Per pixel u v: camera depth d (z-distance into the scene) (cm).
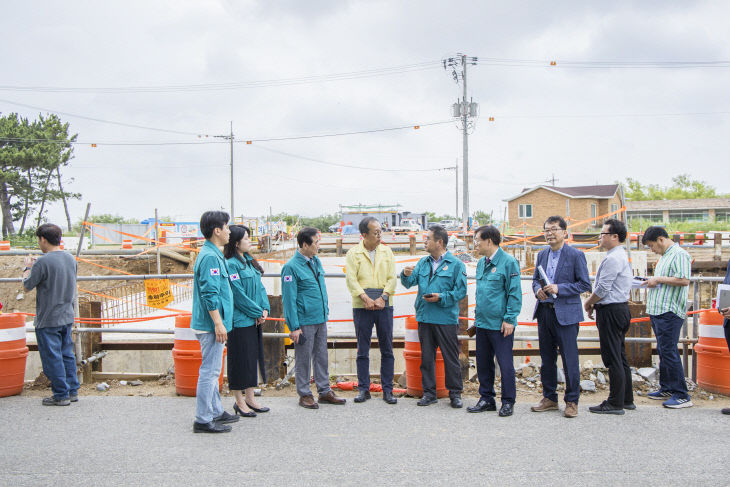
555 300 552
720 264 2009
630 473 409
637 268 1335
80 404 594
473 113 3447
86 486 386
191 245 2591
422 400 597
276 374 694
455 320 591
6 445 466
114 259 2303
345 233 3803
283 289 577
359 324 608
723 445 468
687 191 8081
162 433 498
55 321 577
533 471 413
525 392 667
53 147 3828
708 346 636
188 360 618
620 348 560
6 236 3428
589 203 4297
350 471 412
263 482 393
